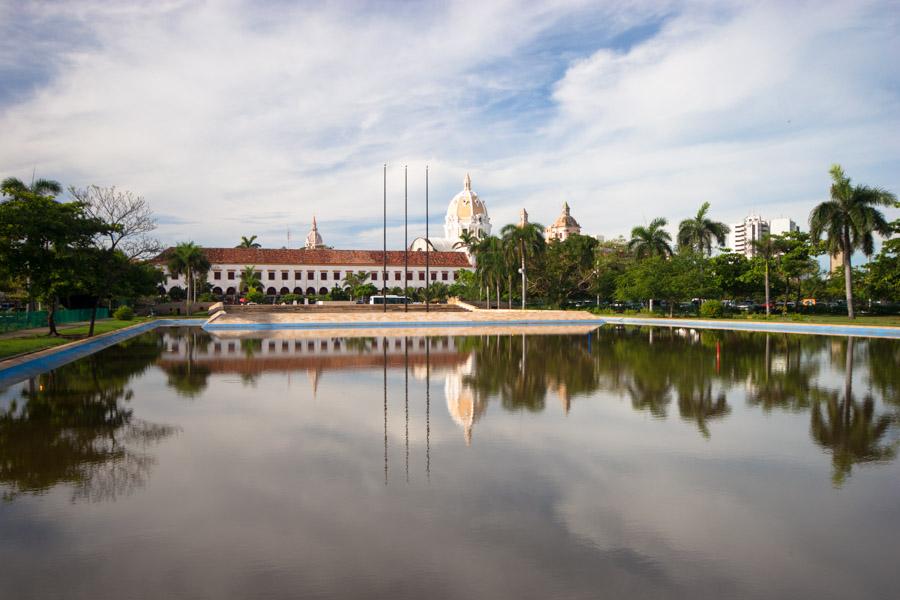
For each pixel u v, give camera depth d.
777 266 57.03
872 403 13.98
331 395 15.38
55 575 5.86
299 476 8.71
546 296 77.62
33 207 30.14
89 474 8.83
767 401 14.25
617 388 16.19
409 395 15.33
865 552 6.30
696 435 11.00
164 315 68.50
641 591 5.55
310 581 5.73
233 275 98.50
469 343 31.34
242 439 10.81
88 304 58.47
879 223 43.22
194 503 7.67
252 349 28.08
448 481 8.47
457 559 6.16
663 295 57.03
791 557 6.20
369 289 86.69
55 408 13.68
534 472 8.87
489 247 75.44
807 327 40.50
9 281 34.84
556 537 6.66
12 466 9.20
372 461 9.45
